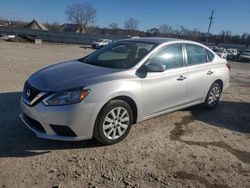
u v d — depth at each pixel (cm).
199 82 571
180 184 346
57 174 346
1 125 473
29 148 402
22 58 1620
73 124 380
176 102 525
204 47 607
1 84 777
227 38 7181
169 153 420
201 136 496
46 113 376
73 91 381
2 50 2203
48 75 429
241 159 423
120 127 433
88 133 395
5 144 409
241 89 1005
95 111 392
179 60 529
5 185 319
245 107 719
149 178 352
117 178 347
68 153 396
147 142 450
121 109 425
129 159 393
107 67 459
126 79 428
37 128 403
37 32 6825
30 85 413
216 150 446
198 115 607
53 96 378
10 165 358
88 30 9425
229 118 610
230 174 378
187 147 446
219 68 635
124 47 514
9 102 602
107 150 412
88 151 405
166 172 369
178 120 564
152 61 477
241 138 505
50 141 425
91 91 388
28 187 319
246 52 3766
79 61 518
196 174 370
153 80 464
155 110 484
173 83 504
